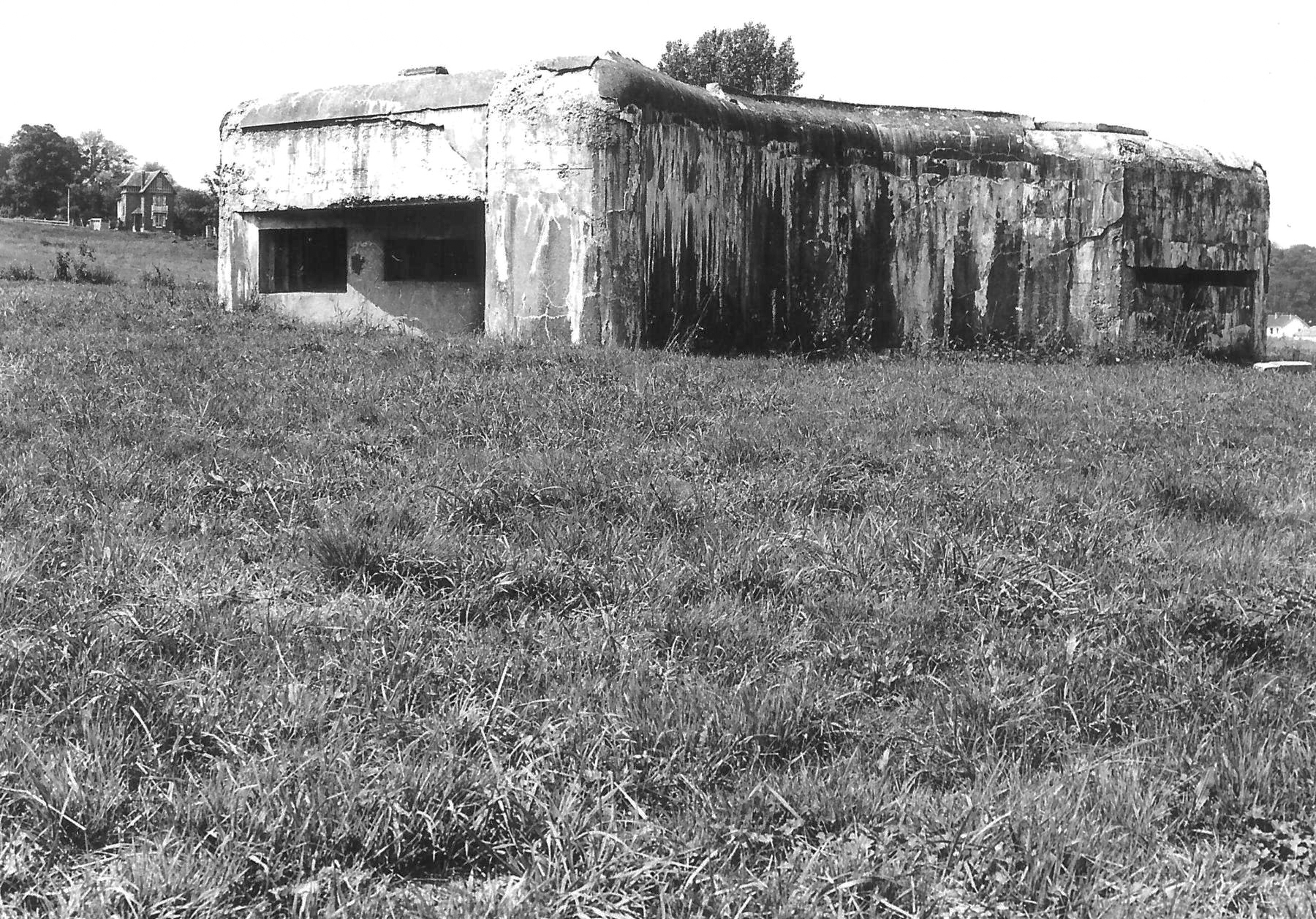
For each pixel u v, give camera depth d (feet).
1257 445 29.14
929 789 11.25
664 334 44.50
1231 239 60.90
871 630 14.70
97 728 10.89
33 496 18.40
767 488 20.74
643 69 44.45
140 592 14.28
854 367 43.04
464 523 18.16
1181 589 16.47
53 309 43.14
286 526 17.97
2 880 8.94
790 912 8.91
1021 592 16.03
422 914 8.79
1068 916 9.12
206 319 42.29
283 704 11.67
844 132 51.37
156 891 8.75
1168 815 10.71
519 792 10.26
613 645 13.91
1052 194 55.83
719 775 11.28
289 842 9.46
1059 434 28.53
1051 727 12.47
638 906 9.05
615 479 20.21
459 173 46.01
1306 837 10.30
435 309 50.75
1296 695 13.24
